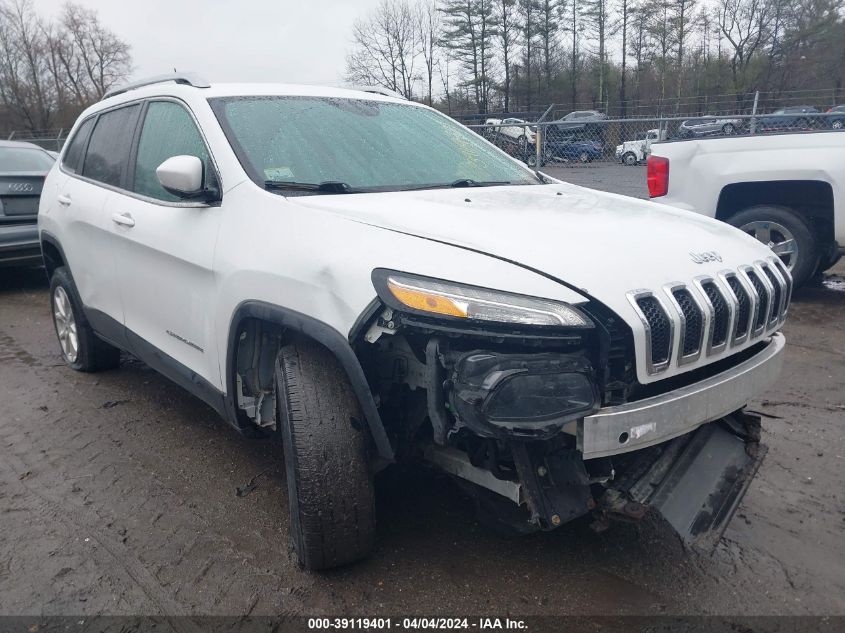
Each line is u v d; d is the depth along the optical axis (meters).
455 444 2.58
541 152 10.55
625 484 2.52
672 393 2.44
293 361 2.64
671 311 2.38
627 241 2.62
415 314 2.24
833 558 2.85
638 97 50.78
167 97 3.79
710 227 3.14
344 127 3.58
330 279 2.48
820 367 5.06
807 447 3.83
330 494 2.53
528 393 2.17
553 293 2.26
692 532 2.52
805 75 45.25
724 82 47.41
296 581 2.72
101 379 5.08
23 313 7.33
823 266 7.09
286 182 3.07
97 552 2.94
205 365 3.25
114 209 3.97
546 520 2.32
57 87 59.09
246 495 3.40
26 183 7.76
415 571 2.77
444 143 3.87
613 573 2.77
